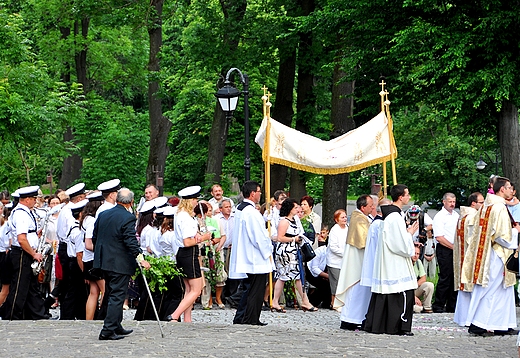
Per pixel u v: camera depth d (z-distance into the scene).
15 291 13.12
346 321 12.63
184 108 42.91
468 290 11.98
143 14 31.22
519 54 19.22
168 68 31.86
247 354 9.43
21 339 10.40
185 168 45.41
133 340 10.34
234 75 28.88
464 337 11.59
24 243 12.94
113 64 44.47
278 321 14.12
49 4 39.12
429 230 16.61
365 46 22.28
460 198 34.91
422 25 19.36
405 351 9.88
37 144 29.25
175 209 12.85
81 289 13.33
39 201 16.31
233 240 12.55
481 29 18.86
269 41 27.59
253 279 12.30
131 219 10.58
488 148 26.47
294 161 15.39
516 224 11.92
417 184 35.09
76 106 31.38
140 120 43.38
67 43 40.50
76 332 11.00
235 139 39.03
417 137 34.91
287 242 15.45
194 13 31.73
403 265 11.86
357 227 12.74
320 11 23.09
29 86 29.66
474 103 18.80
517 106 19.38
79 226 12.88
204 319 14.57
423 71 19.28
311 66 28.12
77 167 43.25
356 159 15.59
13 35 29.30
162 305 12.66
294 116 29.12
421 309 15.69
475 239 11.91
